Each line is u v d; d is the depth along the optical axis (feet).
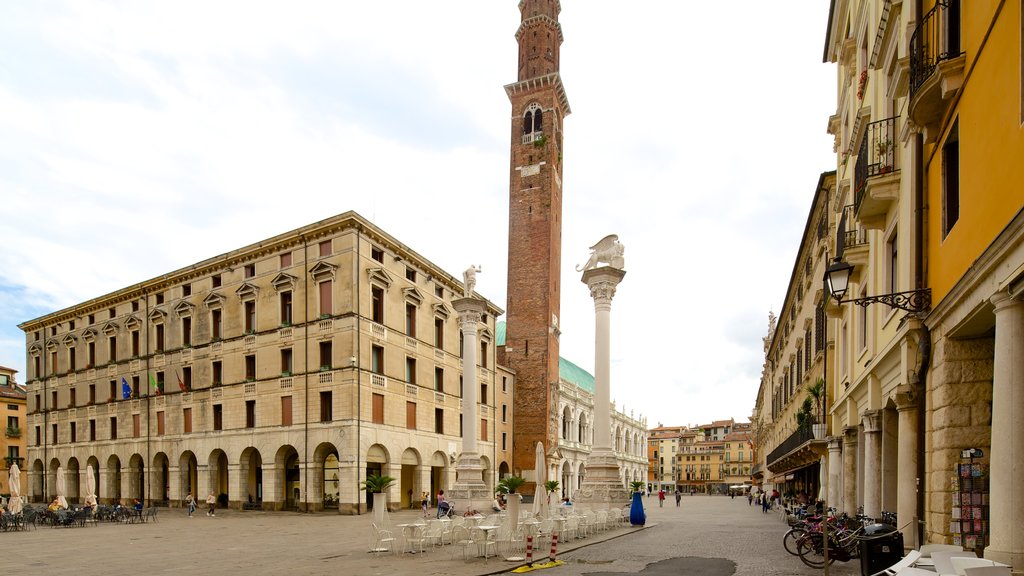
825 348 91.56
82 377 200.44
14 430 263.90
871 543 37.93
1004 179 28.55
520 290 242.37
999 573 24.61
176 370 172.76
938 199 38.55
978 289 31.58
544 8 268.21
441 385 179.01
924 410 40.52
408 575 50.24
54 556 65.57
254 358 158.10
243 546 73.61
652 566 53.16
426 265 173.17
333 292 146.30
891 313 49.90
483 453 199.93
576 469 274.77
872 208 50.96
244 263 162.61
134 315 186.19
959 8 35.32
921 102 37.06
